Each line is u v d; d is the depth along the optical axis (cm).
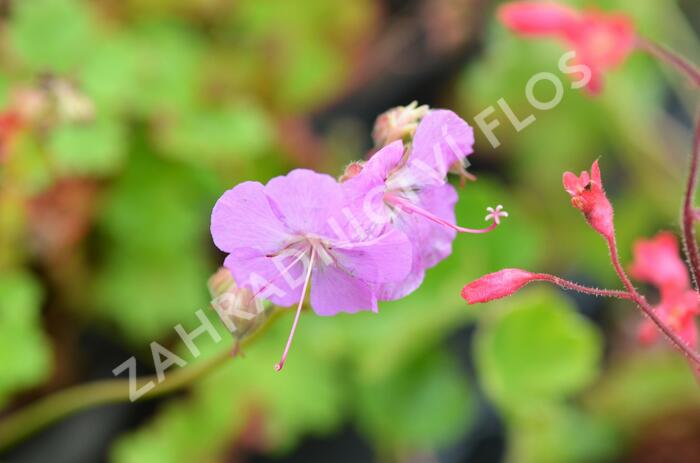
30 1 37
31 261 40
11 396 41
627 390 42
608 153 48
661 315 30
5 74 37
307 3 45
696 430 41
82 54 37
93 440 41
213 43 44
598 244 45
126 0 42
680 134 47
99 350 42
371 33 46
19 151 36
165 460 39
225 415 40
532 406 38
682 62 32
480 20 47
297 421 40
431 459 43
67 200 39
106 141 37
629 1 45
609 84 44
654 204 45
